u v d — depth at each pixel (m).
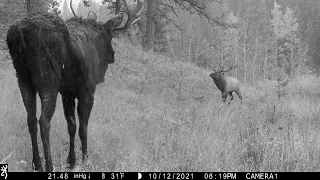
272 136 7.45
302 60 78.38
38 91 5.64
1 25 23.03
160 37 34.97
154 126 9.54
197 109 12.79
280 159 6.50
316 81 29.61
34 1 22.02
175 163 6.36
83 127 6.55
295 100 19.72
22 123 8.60
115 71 19.72
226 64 80.12
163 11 31.56
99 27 7.26
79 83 6.38
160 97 16.91
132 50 25.11
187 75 22.91
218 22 31.45
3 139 7.14
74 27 6.76
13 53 5.71
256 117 10.83
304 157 6.61
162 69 22.45
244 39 79.38
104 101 12.62
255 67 82.44
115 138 8.09
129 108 12.53
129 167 5.86
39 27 5.56
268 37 87.38
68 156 6.54
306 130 8.83
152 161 6.45
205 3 30.19
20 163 6.16
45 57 5.58
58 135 8.02
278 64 87.88
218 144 7.37
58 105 10.73
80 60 6.20
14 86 12.53
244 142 7.51
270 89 29.84
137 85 18.59
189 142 7.32
